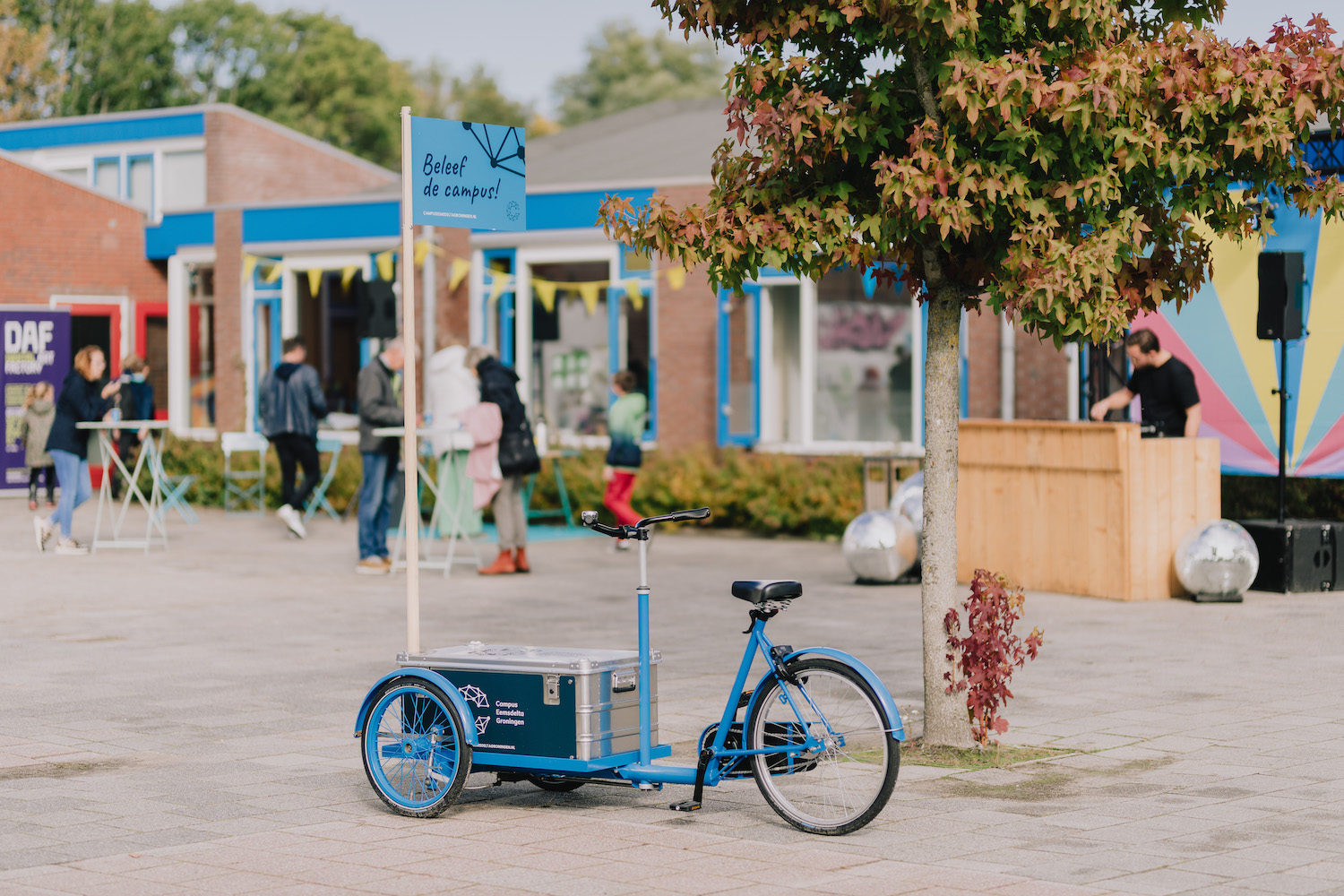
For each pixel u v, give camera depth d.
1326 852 6.22
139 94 61.56
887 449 21.80
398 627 12.79
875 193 8.03
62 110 58.62
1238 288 16.44
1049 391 20.89
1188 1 8.20
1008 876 5.89
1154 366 14.77
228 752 8.34
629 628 12.71
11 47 56.72
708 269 8.05
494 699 7.13
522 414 16.52
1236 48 7.62
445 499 18.36
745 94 7.89
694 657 11.29
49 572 16.36
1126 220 7.58
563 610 13.78
